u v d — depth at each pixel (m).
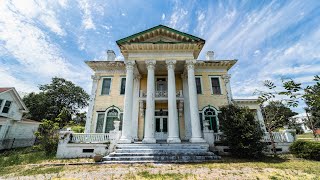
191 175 7.22
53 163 10.18
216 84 18.20
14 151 16.66
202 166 8.87
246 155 11.27
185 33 15.49
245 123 11.59
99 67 18.52
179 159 10.35
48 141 13.39
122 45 15.06
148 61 14.88
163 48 15.22
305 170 7.82
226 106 13.25
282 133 13.99
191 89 14.25
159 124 17.38
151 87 14.18
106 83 18.27
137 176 7.20
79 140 12.97
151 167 8.80
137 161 10.08
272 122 13.90
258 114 17.64
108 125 16.80
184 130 16.67
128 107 13.72
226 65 18.58
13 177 7.38
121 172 7.86
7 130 20.56
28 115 34.38
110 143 12.50
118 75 18.41
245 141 11.30
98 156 10.29
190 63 14.91
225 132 12.12
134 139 16.00
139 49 15.24
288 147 13.25
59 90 38.53
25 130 23.41
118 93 17.77
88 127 16.62
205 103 17.41
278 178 6.64
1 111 20.06
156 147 11.91
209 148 12.83
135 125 16.64
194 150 11.53
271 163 9.55
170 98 13.95
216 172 7.67
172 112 13.55
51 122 15.20
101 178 6.98
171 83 14.31
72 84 41.91
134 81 18.12
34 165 9.70
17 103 22.12
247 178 6.73
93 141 12.98
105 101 17.52
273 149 12.38
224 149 12.82
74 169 8.58
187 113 16.89
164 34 16.19
